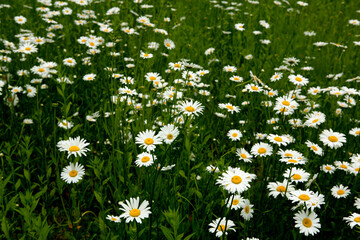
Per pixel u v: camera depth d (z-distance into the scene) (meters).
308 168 2.74
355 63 5.17
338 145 2.49
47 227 1.88
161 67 4.29
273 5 7.34
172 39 4.91
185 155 2.62
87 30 5.05
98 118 3.36
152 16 5.48
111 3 6.32
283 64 4.75
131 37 4.70
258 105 3.79
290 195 2.14
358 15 7.30
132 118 2.91
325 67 4.93
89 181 2.75
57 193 2.86
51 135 3.16
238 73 4.52
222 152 3.22
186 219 2.35
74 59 4.21
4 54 4.26
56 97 3.74
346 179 2.79
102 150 3.15
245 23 6.02
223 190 2.07
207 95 3.80
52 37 4.98
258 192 2.58
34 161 3.03
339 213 2.59
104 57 4.22
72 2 5.97
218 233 1.99
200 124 3.30
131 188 2.32
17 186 2.37
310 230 1.94
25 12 5.65
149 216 1.99
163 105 3.20
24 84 3.87
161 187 2.31
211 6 6.89
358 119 3.47
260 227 2.40
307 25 6.48
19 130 3.40
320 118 2.87
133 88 3.14
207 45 5.05
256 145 2.50
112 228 2.11
